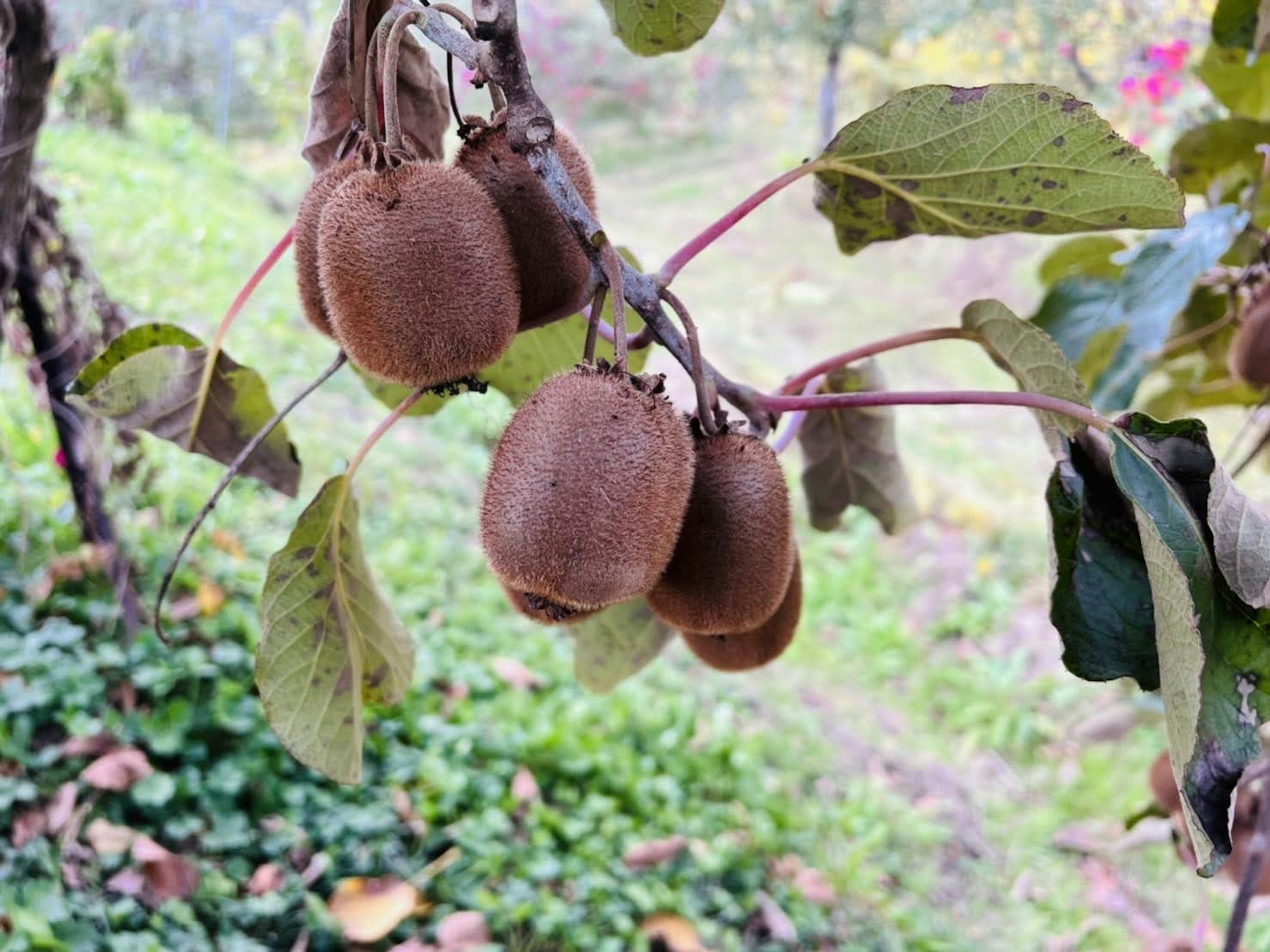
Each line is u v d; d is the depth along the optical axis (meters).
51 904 0.69
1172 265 0.46
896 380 2.25
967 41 1.85
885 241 0.39
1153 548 0.29
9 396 1.15
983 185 0.35
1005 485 1.92
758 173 3.52
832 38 2.38
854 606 1.52
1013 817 1.16
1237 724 0.29
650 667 1.21
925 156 0.34
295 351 1.55
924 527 1.75
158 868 0.75
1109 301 0.51
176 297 1.50
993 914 1.02
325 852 0.82
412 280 0.29
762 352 2.29
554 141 0.28
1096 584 0.34
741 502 0.32
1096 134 0.31
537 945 0.82
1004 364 0.39
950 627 1.50
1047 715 1.34
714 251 2.93
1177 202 0.33
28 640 0.87
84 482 0.88
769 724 1.20
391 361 0.30
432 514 1.31
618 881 0.89
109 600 0.94
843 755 1.20
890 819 1.10
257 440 0.35
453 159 0.33
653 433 0.28
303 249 0.33
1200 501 0.31
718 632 0.33
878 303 2.66
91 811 0.78
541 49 2.96
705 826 0.98
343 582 0.38
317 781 0.88
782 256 2.95
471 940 0.77
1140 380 0.46
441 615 1.13
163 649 0.91
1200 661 0.27
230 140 2.13
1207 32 1.13
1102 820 1.16
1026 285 2.58
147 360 0.43
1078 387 0.35
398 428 1.50
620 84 3.44
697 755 1.07
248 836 0.81
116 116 1.88
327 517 0.36
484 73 0.27
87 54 1.48
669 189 3.40
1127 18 1.39
